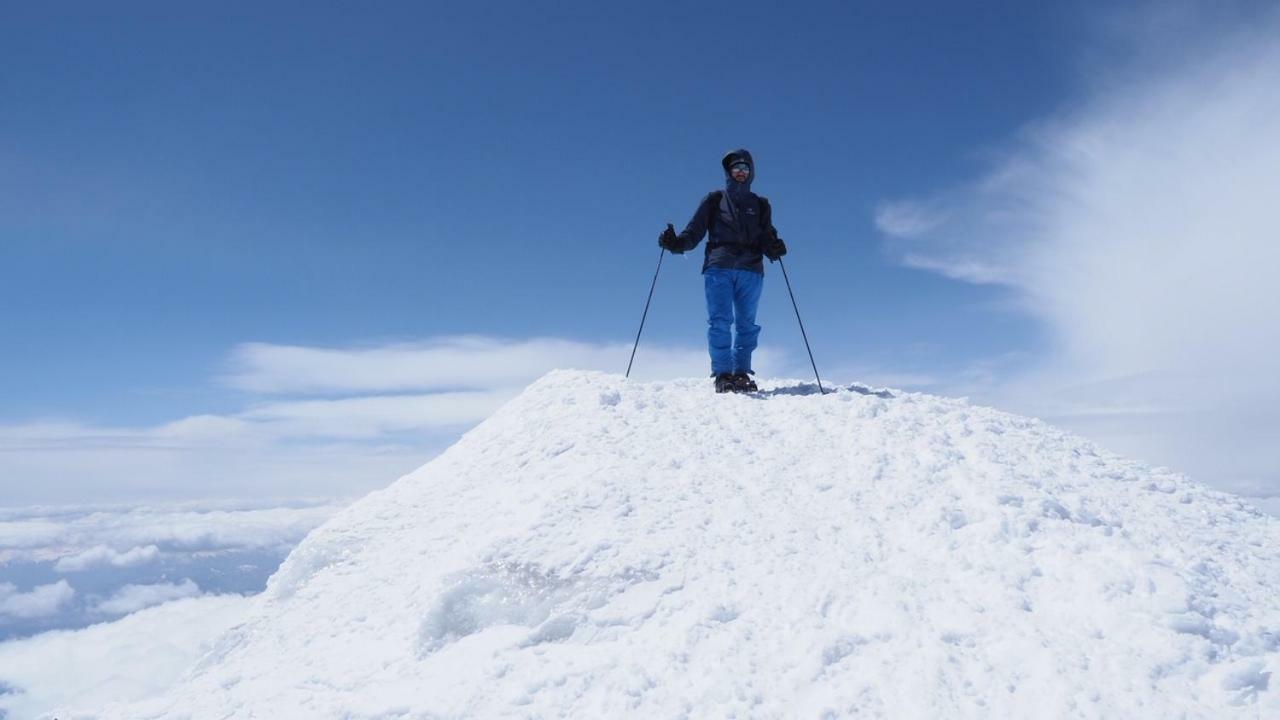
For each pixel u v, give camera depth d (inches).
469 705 126.0
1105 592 132.7
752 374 295.7
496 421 279.9
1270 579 145.3
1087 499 175.9
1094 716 105.2
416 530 210.7
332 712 132.0
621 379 287.9
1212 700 108.3
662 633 137.5
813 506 178.7
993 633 126.5
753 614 139.5
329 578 198.5
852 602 139.5
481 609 158.6
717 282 284.2
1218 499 190.5
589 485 193.3
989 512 165.3
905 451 203.0
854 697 114.7
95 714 153.8
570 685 127.5
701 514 177.9
